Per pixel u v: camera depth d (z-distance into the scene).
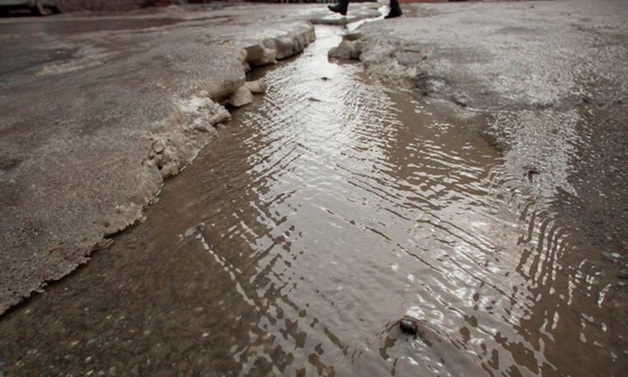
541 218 2.91
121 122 4.18
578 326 2.09
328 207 3.27
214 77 5.54
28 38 9.55
